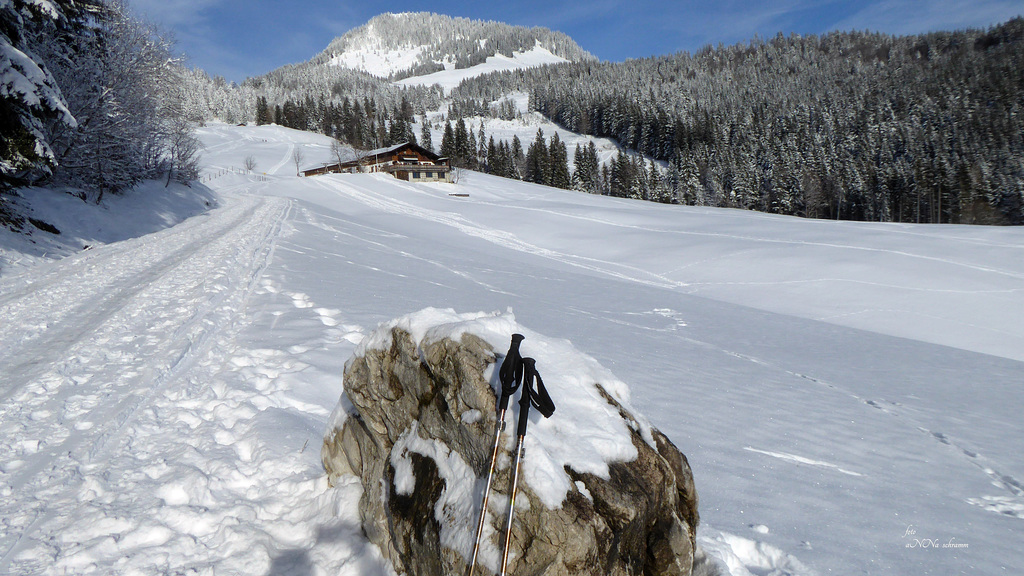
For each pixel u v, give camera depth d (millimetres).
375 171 85938
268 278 13039
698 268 30203
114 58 21672
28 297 9727
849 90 158375
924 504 4137
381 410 3275
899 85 152250
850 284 26094
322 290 11938
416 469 2883
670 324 13133
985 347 19219
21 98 13812
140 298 10102
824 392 7594
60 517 3373
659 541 2604
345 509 3309
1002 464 5141
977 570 3203
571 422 2635
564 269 28656
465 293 13734
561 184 111438
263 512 3514
